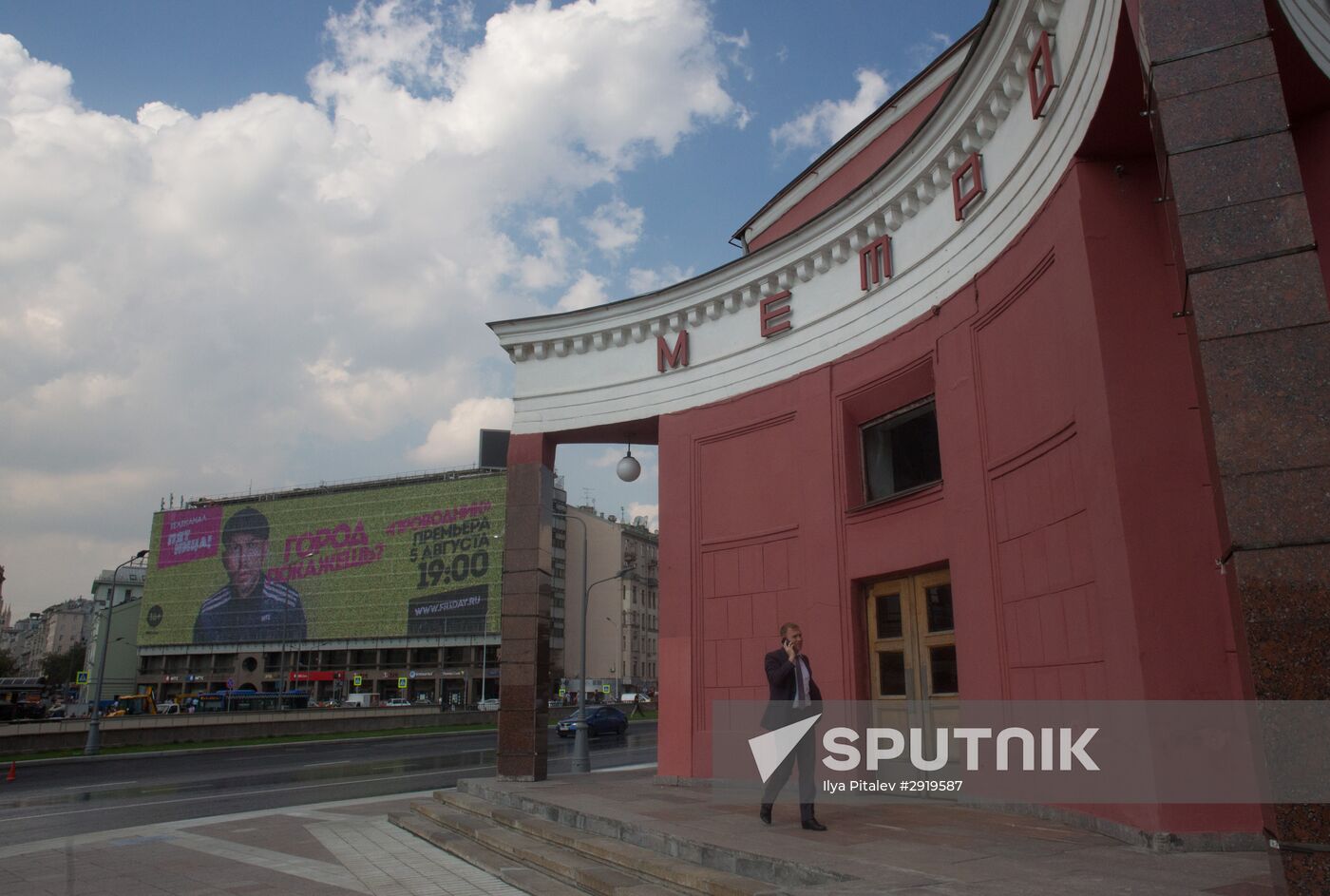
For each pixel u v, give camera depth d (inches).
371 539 4084.6
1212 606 275.0
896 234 469.4
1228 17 198.7
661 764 532.4
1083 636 315.6
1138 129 303.4
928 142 430.9
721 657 525.3
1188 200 191.6
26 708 2315.5
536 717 566.6
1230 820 258.7
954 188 420.2
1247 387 177.2
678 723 530.0
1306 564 164.6
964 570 394.9
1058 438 336.8
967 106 402.3
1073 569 324.5
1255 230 184.4
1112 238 312.2
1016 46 359.3
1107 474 296.4
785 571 505.4
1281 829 156.3
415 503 4050.2
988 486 385.1
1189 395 293.6
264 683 4156.0
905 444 474.0
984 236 398.6
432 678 3882.9
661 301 589.3
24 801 724.7
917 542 432.1
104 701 3462.1
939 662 423.8
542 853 334.3
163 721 1520.7
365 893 301.6
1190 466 288.0
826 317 506.6
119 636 4539.9
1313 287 177.5
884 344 466.0
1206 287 185.5
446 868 347.6
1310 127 287.9
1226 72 195.6
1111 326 303.7
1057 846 266.1
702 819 335.3
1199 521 282.8
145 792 773.9
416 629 3892.7
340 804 602.9
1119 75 274.8
